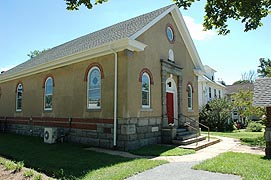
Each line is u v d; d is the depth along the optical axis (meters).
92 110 12.12
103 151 10.44
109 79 11.51
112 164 7.83
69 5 5.08
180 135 13.07
